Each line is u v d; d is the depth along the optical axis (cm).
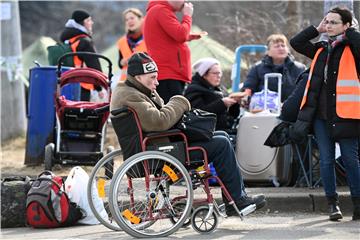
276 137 2006
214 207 1736
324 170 1878
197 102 2233
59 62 2344
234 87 2752
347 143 1862
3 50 3259
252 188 2173
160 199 1720
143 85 1728
